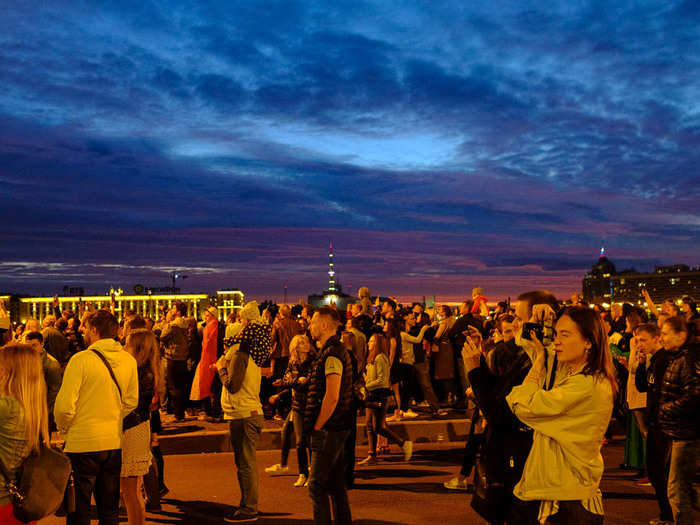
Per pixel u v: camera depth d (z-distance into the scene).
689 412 5.47
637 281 182.88
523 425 3.83
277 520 6.57
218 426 11.28
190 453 10.30
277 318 12.43
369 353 9.23
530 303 4.09
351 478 6.61
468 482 8.00
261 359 6.67
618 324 12.36
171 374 11.82
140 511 5.91
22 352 4.12
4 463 4.01
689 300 12.07
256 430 6.70
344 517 5.39
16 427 4.03
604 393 3.37
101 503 5.18
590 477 3.37
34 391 4.13
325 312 5.60
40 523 6.53
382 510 6.88
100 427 5.13
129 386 5.50
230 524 6.48
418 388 13.45
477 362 4.10
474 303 10.78
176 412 11.87
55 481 4.16
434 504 7.10
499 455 3.88
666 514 6.17
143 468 5.92
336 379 5.33
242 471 6.58
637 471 8.26
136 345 6.03
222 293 71.31
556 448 3.41
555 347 3.50
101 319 5.36
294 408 7.90
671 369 5.75
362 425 10.98
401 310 14.90
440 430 11.25
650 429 6.22
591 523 3.36
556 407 3.35
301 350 7.70
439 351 12.75
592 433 3.36
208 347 11.30
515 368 3.93
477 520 6.49
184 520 6.64
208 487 8.03
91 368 5.13
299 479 7.97
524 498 3.46
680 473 5.51
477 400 4.12
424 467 9.04
